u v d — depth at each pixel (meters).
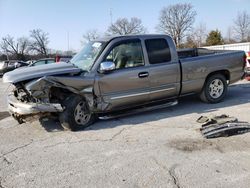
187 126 5.66
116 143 4.88
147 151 4.47
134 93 6.20
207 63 7.21
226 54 7.59
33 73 5.40
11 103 5.71
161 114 6.68
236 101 7.77
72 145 4.88
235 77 7.81
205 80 7.32
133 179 3.61
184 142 4.79
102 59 5.91
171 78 6.63
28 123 6.32
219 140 4.80
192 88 7.09
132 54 6.19
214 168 3.81
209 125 5.36
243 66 7.96
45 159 4.34
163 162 4.05
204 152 4.34
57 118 5.83
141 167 3.93
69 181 3.63
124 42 6.15
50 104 5.30
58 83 5.38
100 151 4.56
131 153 4.42
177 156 4.23
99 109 5.94
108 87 5.89
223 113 6.51
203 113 6.61
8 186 3.57
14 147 4.91
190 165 3.93
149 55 6.36
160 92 6.54
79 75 5.70
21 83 5.36
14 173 3.91
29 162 4.25
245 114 6.34
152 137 5.10
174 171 3.77
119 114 6.23
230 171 3.71
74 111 5.59
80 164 4.11
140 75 6.18
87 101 5.78
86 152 4.54
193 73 6.99
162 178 3.60
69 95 5.68
